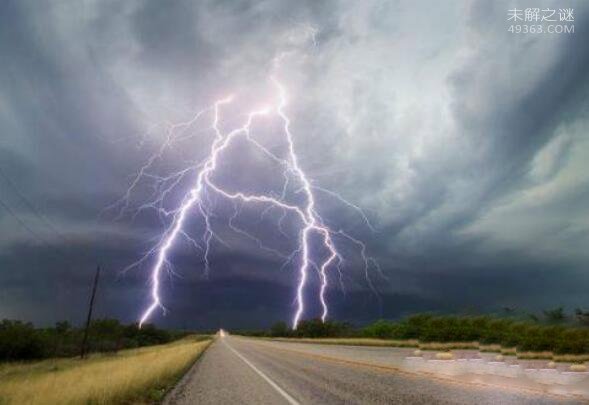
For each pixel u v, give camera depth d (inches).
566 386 560.1
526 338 1128.2
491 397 479.5
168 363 997.2
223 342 3503.9
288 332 5255.9
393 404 454.9
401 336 2401.6
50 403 441.1
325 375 802.2
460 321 1695.4
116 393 519.5
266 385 675.4
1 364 1488.7
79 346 2246.6
